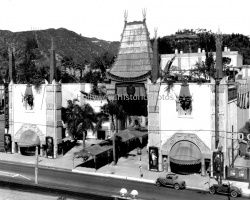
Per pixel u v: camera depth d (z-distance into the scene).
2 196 34.88
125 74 87.88
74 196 32.81
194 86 56.47
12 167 64.38
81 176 58.59
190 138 57.12
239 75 93.25
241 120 72.12
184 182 51.41
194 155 55.81
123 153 74.50
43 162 67.94
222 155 54.59
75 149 78.50
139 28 91.19
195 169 59.06
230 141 61.91
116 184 53.62
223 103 55.22
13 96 74.62
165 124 59.03
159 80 58.88
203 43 183.88
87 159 69.50
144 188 51.44
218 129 55.56
